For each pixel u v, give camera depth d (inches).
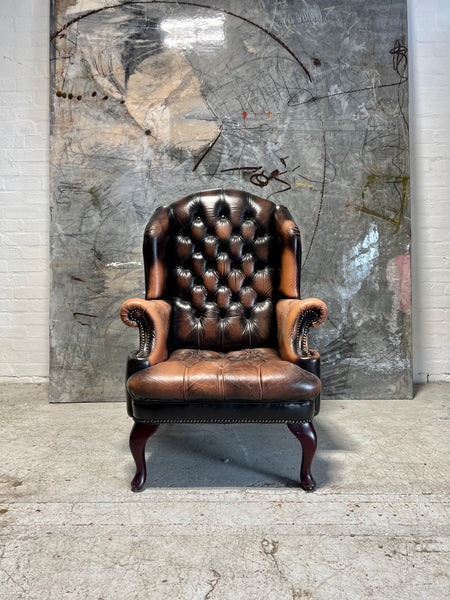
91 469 65.1
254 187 100.5
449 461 66.9
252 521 51.8
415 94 108.0
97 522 51.6
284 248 72.5
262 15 100.2
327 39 100.3
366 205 100.3
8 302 110.6
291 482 60.8
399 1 100.4
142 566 44.2
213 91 100.3
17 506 54.7
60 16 100.2
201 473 63.8
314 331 100.3
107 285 100.3
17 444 74.4
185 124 100.3
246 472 64.1
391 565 44.1
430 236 109.0
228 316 76.2
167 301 75.0
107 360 99.8
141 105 100.2
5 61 108.8
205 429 82.0
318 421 85.2
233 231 79.2
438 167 108.1
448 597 39.9
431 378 111.3
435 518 52.1
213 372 57.0
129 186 100.3
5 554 46.0
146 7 100.1
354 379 100.0
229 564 44.4
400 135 100.4
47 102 109.0
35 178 109.3
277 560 45.0
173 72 100.2
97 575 42.9
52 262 100.0
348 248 100.5
